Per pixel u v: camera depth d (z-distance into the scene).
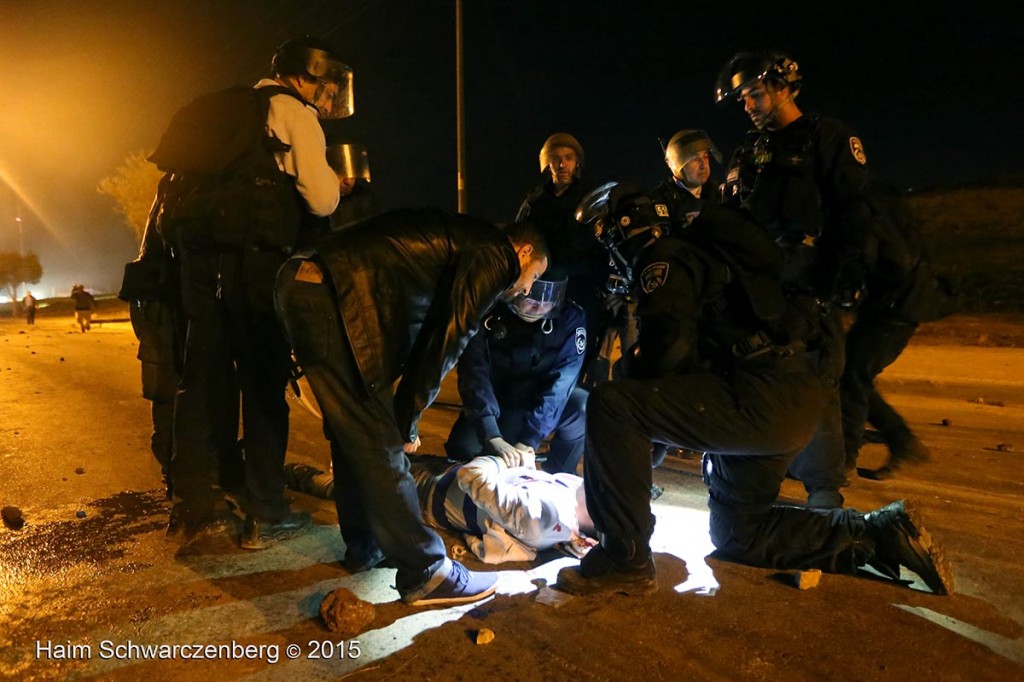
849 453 4.26
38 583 3.26
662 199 3.24
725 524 3.29
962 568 3.28
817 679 2.46
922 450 4.47
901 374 8.83
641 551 3.01
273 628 2.85
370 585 3.20
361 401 2.86
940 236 19.72
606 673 2.50
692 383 2.97
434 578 2.94
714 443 2.96
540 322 4.05
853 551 3.17
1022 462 4.96
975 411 6.71
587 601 3.01
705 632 2.76
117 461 5.26
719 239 3.01
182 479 3.68
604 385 2.97
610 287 4.46
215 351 3.59
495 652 2.64
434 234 2.94
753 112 3.98
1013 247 18.12
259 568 3.39
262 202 3.32
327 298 2.81
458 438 4.28
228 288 3.39
